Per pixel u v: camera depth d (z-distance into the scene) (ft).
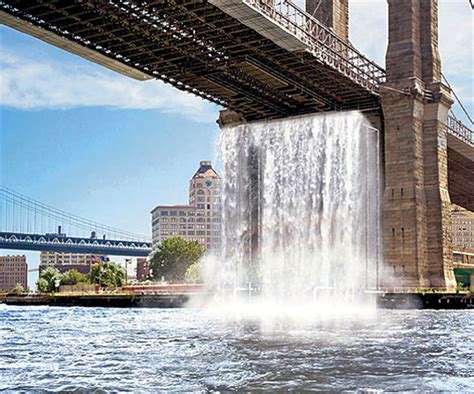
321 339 102.27
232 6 206.90
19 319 183.83
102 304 314.55
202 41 240.53
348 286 301.22
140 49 245.04
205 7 211.82
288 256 326.65
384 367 68.64
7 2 209.05
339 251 312.09
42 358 80.64
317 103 315.78
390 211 296.92
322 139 322.96
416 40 305.32
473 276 314.76
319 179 322.34
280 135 334.03
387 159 300.20
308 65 266.57
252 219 340.59
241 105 317.42
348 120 316.19
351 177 313.94
